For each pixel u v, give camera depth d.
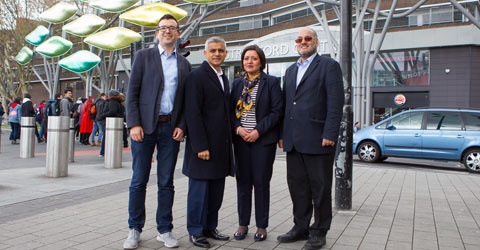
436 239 3.65
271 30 37.25
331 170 3.57
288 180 3.76
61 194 5.62
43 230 3.82
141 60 3.49
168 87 3.50
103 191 5.91
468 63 25.55
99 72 21.39
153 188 6.20
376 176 8.11
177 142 3.59
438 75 26.39
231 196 5.70
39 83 55.00
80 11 22.16
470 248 3.39
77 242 3.46
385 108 28.20
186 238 3.66
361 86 17.17
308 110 3.56
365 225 4.15
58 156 7.12
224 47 3.66
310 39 3.63
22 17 26.67
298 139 3.56
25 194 5.53
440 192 6.28
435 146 10.18
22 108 14.76
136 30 36.44
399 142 10.74
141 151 3.45
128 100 3.44
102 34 14.85
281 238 3.59
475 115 10.02
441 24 26.47
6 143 15.31
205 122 3.55
